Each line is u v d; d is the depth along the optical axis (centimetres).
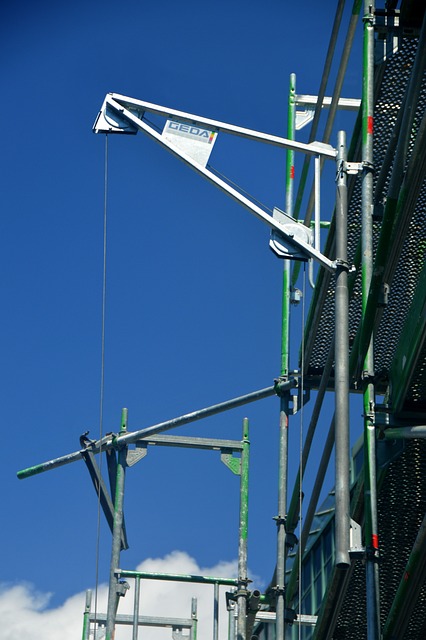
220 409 1606
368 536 1096
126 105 1242
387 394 1288
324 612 1421
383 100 1230
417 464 1250
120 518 1625
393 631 1319
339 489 1040
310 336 1433
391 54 1197
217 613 1584
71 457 1664
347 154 1273
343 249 1132
